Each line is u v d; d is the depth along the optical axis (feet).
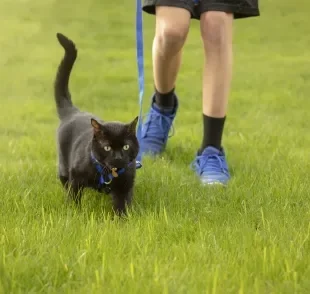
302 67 62.85
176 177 26.07
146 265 16.06
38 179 25.38
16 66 62.75
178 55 28.53
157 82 29.66
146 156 29.40
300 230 19.13
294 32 83.46
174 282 14.92
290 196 23.50
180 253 17.12
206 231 18.99
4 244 17.38
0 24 85.92
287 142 34.37
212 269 15.70
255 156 30.73
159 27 26.40
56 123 41.06
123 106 46.16
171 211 21.58
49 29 83.51
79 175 21.99
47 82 55.88
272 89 52.54
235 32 83.30
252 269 16.03
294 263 16.24
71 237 18.15
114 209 22.21
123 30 84.12
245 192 23.80
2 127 38.93
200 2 26.30
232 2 26.12
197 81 56.75
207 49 26.76
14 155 31.17
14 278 15.30
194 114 43.62
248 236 18.39
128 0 105.40
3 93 51.47
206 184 25.29
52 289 15.01
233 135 36.68
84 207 21.93
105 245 17.34
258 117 42.14
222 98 27.02
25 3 102.22
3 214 20.92
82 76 57.67
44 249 17.10
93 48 73.20
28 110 44.42
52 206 22.17
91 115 24.39
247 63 65.31
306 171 27.22
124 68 62.23
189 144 33.45
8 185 24.20
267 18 92.32
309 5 100.99
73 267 16.03
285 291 14.97
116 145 21.06
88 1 103.96
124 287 14.69
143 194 23.79
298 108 45.70
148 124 30.91
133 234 18.52
